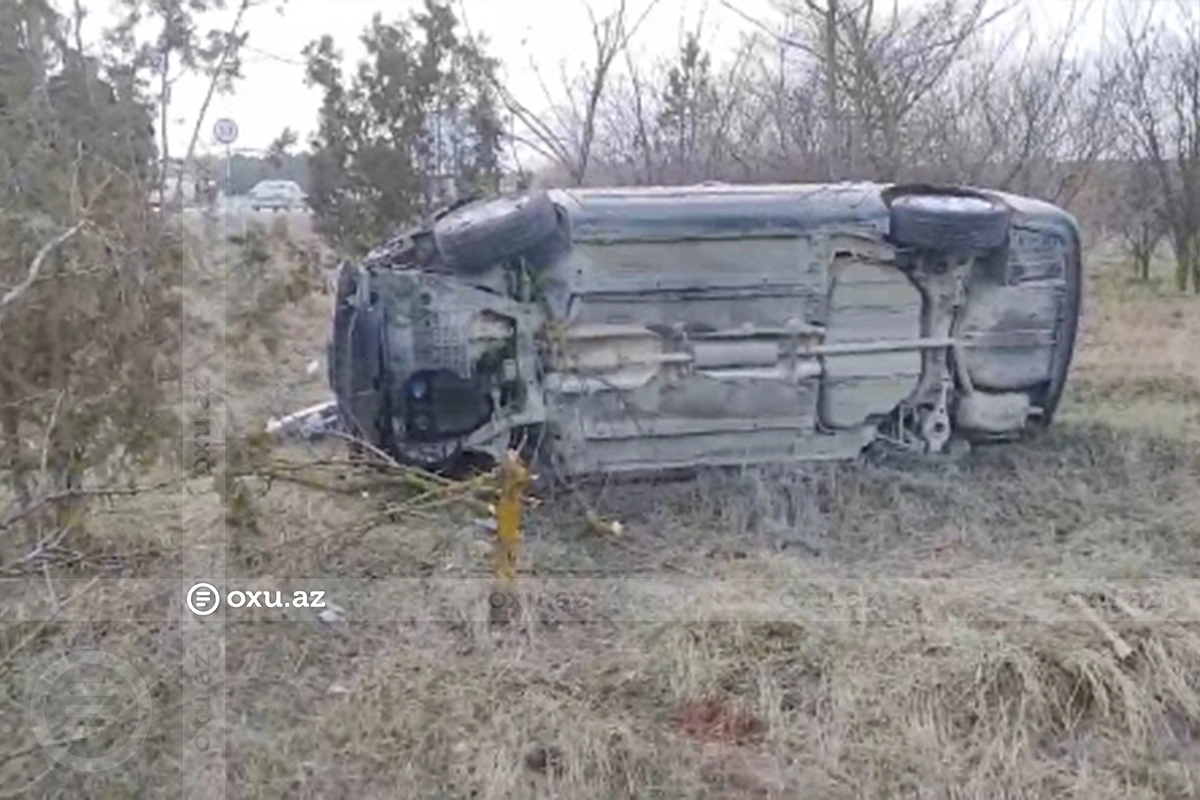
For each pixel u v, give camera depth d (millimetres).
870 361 7141
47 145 4848
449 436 6828
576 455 6832
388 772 4250
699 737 4477
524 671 4863
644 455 6930
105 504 5270
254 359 6176
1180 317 14039
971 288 7355
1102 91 17359
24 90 5043
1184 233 17703
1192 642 4824
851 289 7070
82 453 4828
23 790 3980
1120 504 6973
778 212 6883
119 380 4879
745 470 7055
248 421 5836
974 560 6121
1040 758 4410
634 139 14742
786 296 6941
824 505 6863
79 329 4691
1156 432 8258
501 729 4441
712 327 6871
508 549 5438
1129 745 4449
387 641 5117
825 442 7195
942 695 4590
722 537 6457
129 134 5414
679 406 6883
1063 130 15156
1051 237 7406
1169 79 17734
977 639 4867
